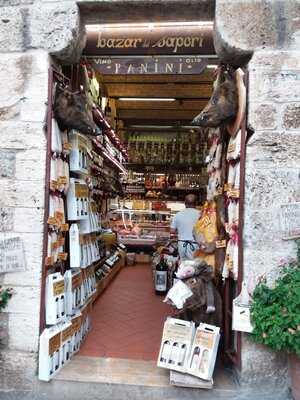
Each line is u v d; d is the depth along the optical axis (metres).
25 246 3.03
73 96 3.16
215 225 3.46
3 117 3.10
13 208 3.05
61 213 3.27
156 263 6.40
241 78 2.98
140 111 10.28
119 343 3.76
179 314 3.24
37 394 2.92
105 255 6.95
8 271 3.01
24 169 3.07
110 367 3.13
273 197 2.91
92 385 2.88
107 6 3.10
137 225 10.30
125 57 3.63
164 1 3.03
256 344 2.85
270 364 2.84
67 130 3.45
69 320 3.31
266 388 2.83
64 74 3.70
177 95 8.83
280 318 2.56
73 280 3.40
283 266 2.87
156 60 3.59
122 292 6.17
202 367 2.81
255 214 2.90
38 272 3.01
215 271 3.41
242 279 2.89
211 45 3.52
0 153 3.09
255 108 2.94
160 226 10.35
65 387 2.90
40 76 3.09
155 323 4.49
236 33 2.96
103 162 6.85
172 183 11.09
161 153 10.63
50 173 3.08
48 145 3.06
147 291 6.29
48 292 3.02
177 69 3.57
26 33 3.12
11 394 2.94
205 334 2.90
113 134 6.73
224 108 3.04
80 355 3.40
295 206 2.89
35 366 2.95
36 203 3.04
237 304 2.81
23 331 2.99
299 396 2.64
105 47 3.61
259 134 2.93
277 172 2.91
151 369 3.10
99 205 6.54
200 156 10.35
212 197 3.86
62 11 3.10
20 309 3.00
